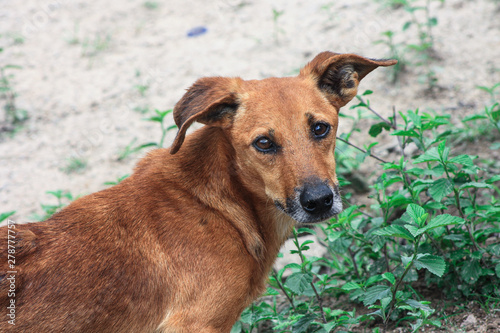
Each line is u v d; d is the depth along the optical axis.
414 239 3.25
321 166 3.38
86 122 7.48
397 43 7.77
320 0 9.47
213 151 3.59
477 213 4.02
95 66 8.70
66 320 3.10
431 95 6.75
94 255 3.23
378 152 6.08
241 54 8.38
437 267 3.20
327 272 4.98
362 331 3.95
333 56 3.68
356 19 8.62
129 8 10.39
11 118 7.71
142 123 7.29
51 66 8.84
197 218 3.43
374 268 4.15
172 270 3.29
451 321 3.79
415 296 4.11
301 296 4.56
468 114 6.26
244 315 3.96
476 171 3.79
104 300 3.17
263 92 3.54
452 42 7.57
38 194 6.32
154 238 3.34
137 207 3.42
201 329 3.24
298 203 3.30
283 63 7.91
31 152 7.07
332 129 3.53
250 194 3.61
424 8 7.29
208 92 3.51
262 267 3.66
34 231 3.29
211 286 3.28
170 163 3.62
